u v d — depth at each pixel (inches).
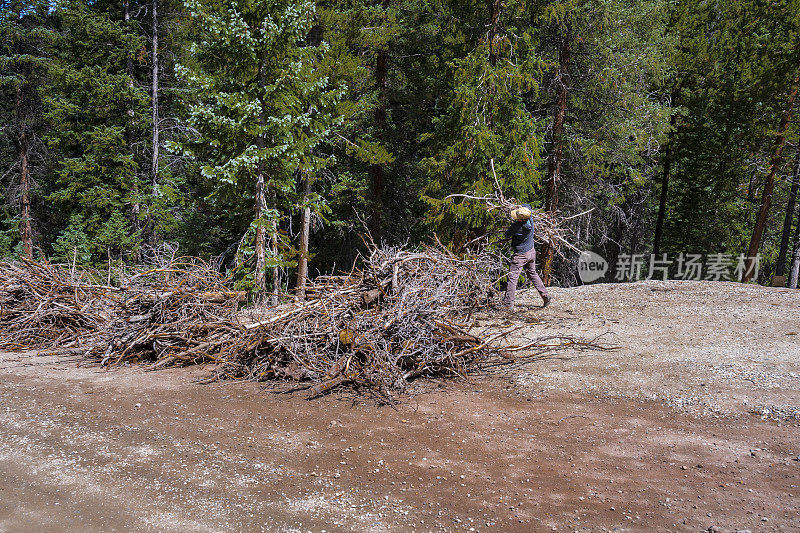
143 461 147.0
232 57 414.9
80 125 815.1
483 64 542.6
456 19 609.0
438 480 134.9
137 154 813.9
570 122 679.1
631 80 633.6
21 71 882.8
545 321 312.5
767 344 233.9
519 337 276.5
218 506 122.3
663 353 235.3
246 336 243.0
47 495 127.6
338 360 219.0
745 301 338.6
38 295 317.1
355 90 661.9
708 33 895.1
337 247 824.3
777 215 1053.2
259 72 426.9
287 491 129.7
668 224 1114.1
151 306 279.7
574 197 685.3
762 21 863.1
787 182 849.5
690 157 987.9
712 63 875.4
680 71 883.4
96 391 215.9
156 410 191.2
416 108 766.5
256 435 166.6
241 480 135.6
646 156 771.4
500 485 131.0
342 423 176.7
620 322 301.0
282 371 226.5
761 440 147.7
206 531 111.6
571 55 649.6
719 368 208.5
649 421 167.3
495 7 558.3
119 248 708.0
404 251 280.8
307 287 257.1
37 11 876.6
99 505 122.8
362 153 625.0
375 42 627.8
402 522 114.8
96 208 801.6
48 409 191.9
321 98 466.6
